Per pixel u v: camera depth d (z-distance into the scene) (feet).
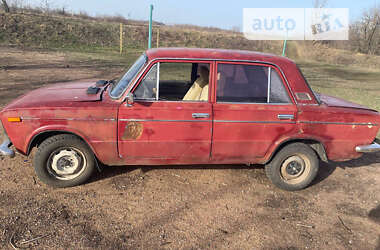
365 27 134.31
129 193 12.69
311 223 11.73
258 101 12.69
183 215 11.51
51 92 13.26
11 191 12.10
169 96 12.61
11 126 11.57
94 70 46.14
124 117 11.82
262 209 12.39
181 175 14.57
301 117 12.84
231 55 12.76
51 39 78.38
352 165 17.39
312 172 13.74
